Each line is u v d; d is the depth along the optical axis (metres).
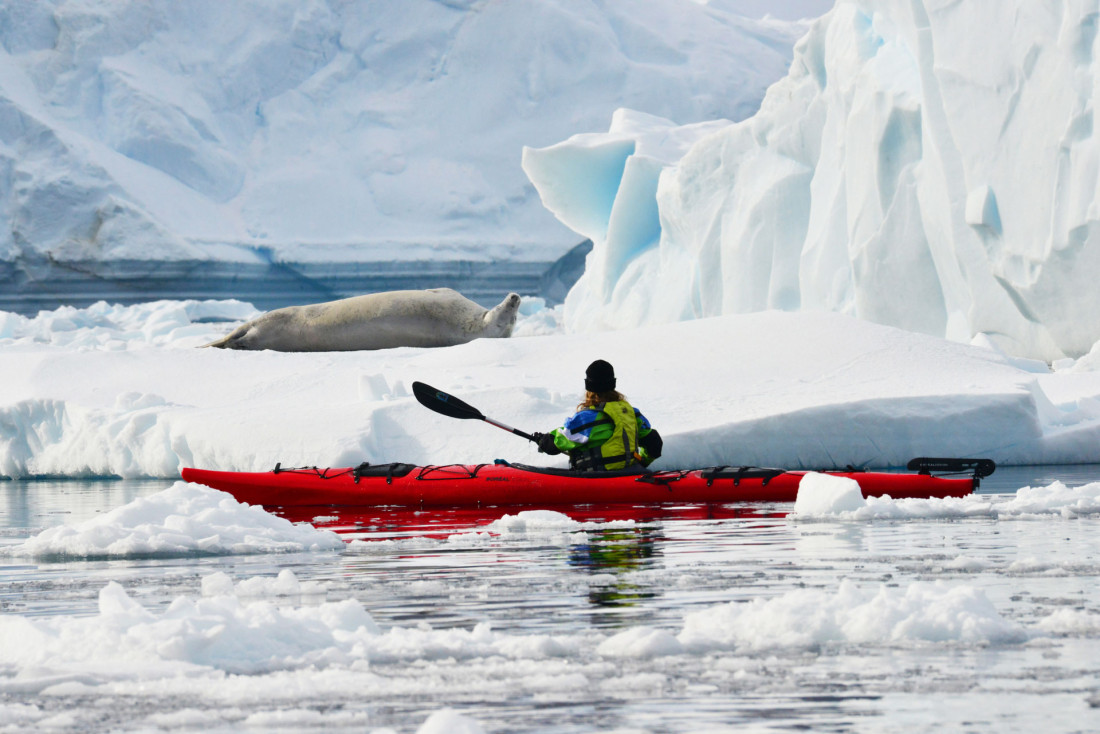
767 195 65.88
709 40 192.12
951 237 53.31
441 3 191.88
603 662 8.86
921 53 54.47
